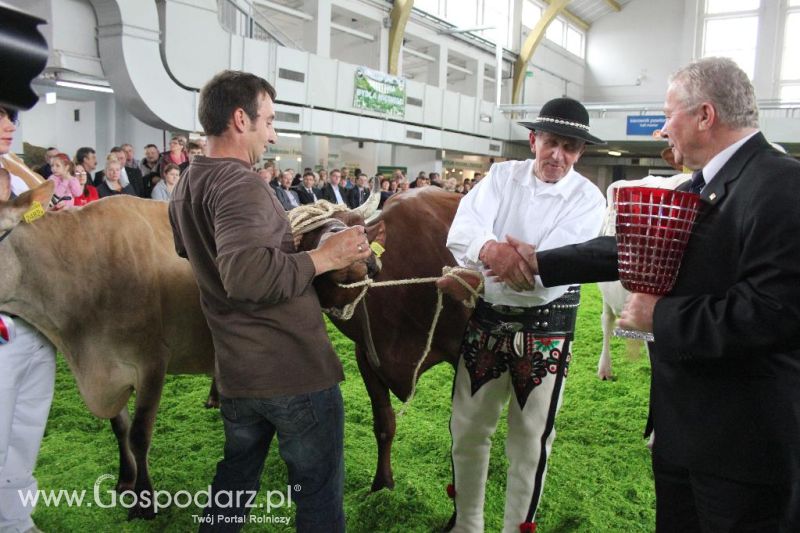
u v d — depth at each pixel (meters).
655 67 30.41
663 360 1.37
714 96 1.29
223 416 1.72
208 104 1.59
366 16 18.58
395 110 17.41
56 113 12.80
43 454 3.02
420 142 18.75
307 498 1.68
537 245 1.97
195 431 3.34
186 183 1.63
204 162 1.59
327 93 14.94
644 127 20.59
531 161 2.06
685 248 1.31
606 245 1.65
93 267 2.22
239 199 1.47
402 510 2.54
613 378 4.41
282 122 13.77
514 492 2.02
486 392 2.06
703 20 28.66
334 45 20.30
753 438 1.24
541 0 27.08
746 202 1.22
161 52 10.45
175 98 10.46
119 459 2.84
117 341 2.30
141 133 11.88
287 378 1.57
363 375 2.63
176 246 1.84
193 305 2.47
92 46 9.67
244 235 1.44
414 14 20.31
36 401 2.22
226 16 12.66
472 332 2.09
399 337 2.47
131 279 2.29
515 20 25.38
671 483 1.46
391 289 2.42
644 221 1.27
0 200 1.88
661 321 1.28
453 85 25.59
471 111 21.17
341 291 1.83
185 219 1.62
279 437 1.66
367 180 12.52
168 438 3.24
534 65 27.06
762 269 1.16
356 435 3.32
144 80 9.88
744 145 1.30
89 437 3.26
